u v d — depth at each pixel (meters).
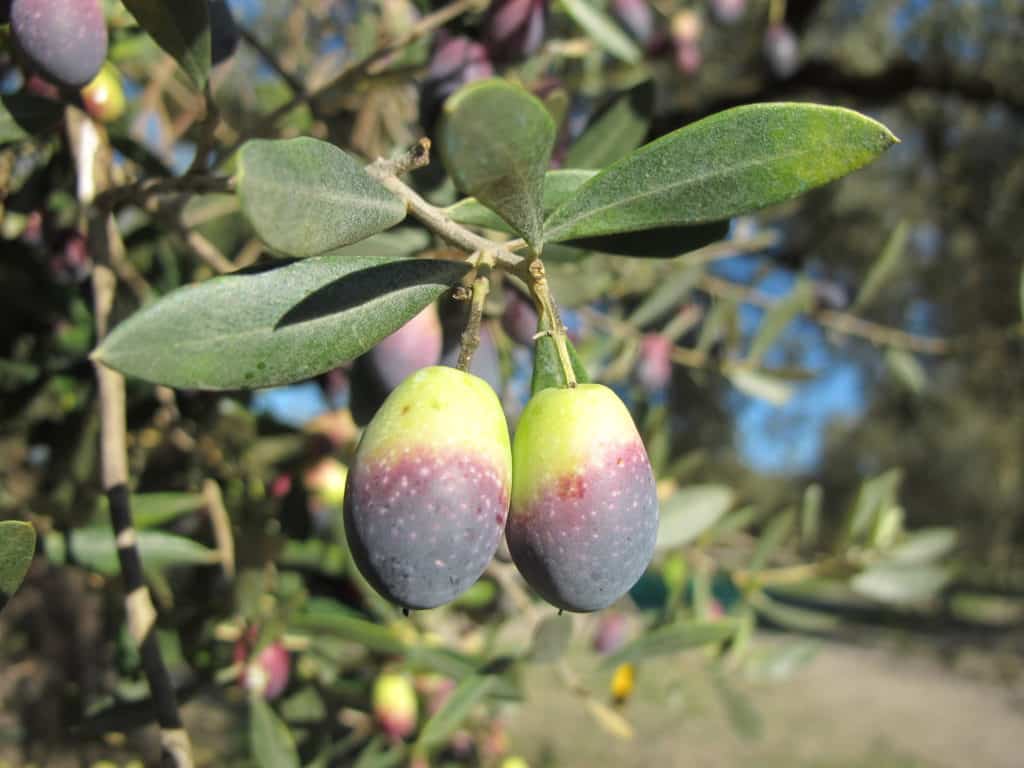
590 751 0.72
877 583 0.25
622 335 0.23
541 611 0.23
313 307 0.09
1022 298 0.26
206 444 0.19
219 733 0.33
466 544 0.08
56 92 0.14
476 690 0.16
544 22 0.15
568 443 0.09
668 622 0.23
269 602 0.17
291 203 0.08
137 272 0.19
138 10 0.10
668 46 0.30
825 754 0.80
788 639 0.28
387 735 0.20
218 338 0.09
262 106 0.25
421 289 0.09
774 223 0.32
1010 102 0.58
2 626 0.26
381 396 0.12
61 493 0.19
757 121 0.09
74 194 0.17
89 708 0.20
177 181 0.11
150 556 0.17
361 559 0.08
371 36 0.22
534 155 0.08
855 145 0.09
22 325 0.20
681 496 0.22
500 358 0.17
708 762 0.74
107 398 0.12
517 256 0.09
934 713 0.98
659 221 0.10
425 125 0.15
